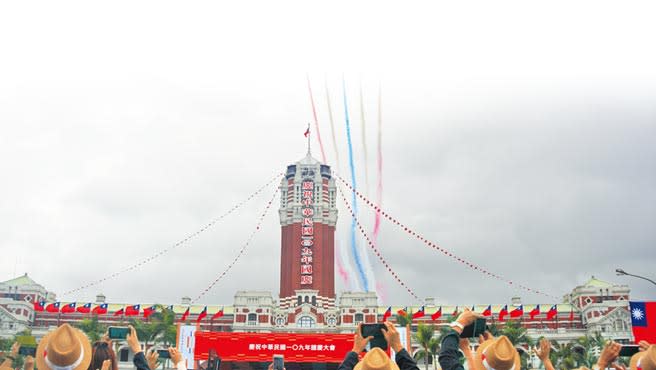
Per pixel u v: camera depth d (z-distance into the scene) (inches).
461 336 331.3
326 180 6112.2
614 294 4901.6
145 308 5187.0
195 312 5285.4
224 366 2053.4
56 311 4948.3
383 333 314.2
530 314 4980.3
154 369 389.1
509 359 322.7
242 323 5187.0
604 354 372.2
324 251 5836.6
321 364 2076.8
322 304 5585.6
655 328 1557.6
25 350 450.0
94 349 386.3
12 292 5036.9
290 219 5915.4
